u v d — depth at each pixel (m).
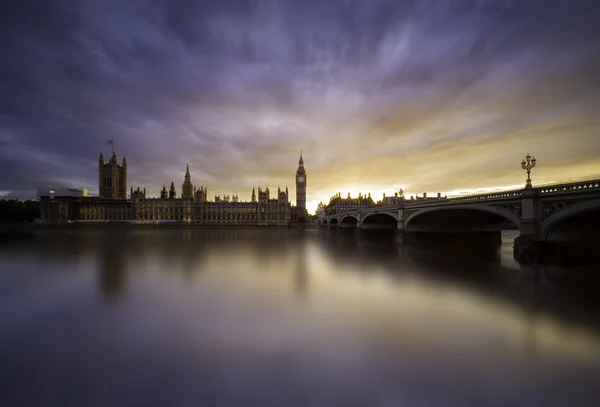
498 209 35.16
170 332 14.86
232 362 12.05
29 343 13.72
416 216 53.62
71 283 24.66
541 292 21.36
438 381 10.79
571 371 11.34
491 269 29.66
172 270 30.38
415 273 28.48
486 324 15.80
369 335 14.49
